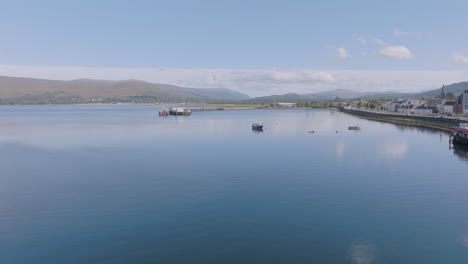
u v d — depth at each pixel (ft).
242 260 104.47
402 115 650.02
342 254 107.45
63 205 152.56
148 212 142.41
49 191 173.99
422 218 134.62
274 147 315.17
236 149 303.89
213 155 272.10
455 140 320.09
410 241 115.85
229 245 113.39
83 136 409.69
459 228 125.59
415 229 124.67
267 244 113.91
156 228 126.52
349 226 127.03
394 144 332.19
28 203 155.74
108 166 231.91
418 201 154.20
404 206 147.74
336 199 156.76
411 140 362.12
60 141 363.97
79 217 138.31
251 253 108.37
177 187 177.78
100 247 113.09
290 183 183.62
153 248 111.96
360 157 260.62
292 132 451.53
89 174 208.95
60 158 263.29
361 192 167.22
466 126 320.91
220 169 219.20
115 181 191.62
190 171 214.28
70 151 296.71
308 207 146.41
